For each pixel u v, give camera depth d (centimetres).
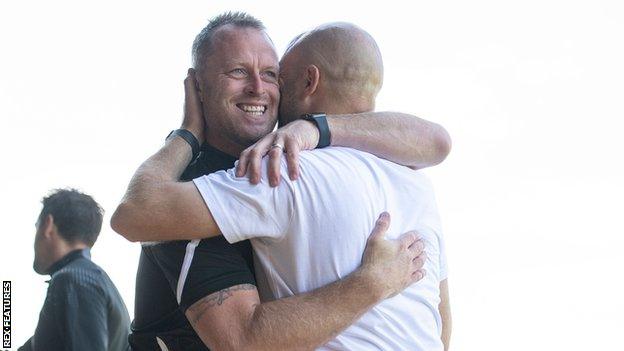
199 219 263
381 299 267
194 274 267
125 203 268
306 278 269
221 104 307
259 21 320
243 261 275
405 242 279
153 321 294
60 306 507
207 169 308
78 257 527
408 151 302
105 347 510
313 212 268
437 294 300
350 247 269
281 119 319
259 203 264
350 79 303
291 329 257
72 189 547
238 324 261
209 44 311
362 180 280
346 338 267
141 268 299
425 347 284
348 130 292
